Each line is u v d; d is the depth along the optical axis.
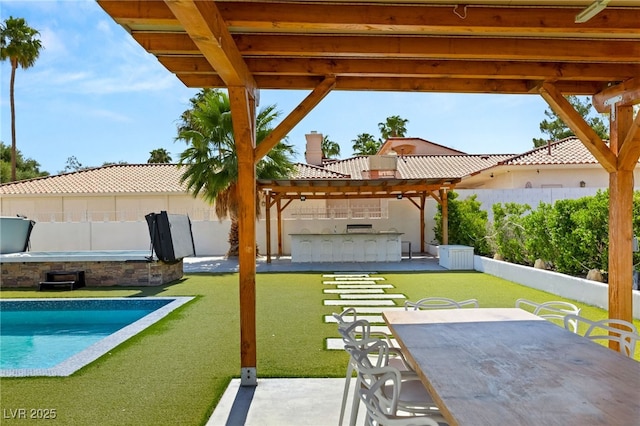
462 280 10.55
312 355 4.97
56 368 4.62
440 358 2.36
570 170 17.39
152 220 10.69
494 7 3.25
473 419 1.61
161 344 5.47
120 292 9.61
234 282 10.74
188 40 3.81
